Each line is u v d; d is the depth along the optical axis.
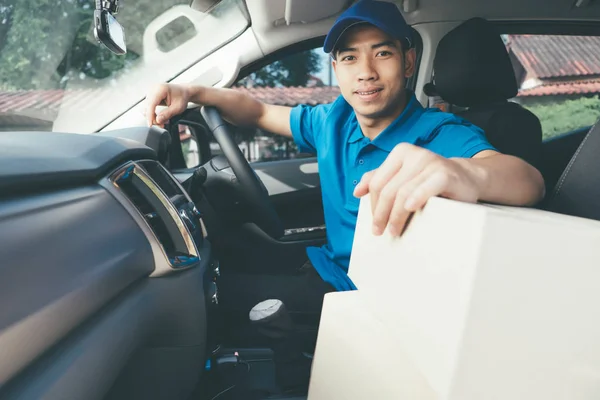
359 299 0.70
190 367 0.88
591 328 0.41
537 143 1.60
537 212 0.49
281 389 1.21
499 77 1.60
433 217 0.48
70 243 0.54
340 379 0.66
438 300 0.45
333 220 1.33
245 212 1.65
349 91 1.22
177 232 0.87
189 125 1.76
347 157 1.30
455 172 0.54
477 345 0.41
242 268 1.70
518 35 2.00
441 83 1.67
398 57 1.19
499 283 0.40
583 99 2.00
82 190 0.64
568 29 2.00
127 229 0.70
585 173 0.71
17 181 0.49
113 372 0.62
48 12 1.32
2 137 0.65
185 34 1.71
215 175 1.62
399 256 0.55
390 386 0.55
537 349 0.42
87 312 0.55
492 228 0.40
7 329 0.41
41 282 0.47
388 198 0.55
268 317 1.16
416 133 1.18
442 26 1.88
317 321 1.55
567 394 0.42
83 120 1.52
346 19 1.15
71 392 0.50
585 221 0.45
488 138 1.57
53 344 0.49
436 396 0.46
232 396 1.19
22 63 1.27
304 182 1.97
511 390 0.42
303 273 1.68
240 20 1.75
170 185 1.06
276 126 1.57
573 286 0.41
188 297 0.84
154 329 0.78
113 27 1.03
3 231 0.44
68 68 1.47
